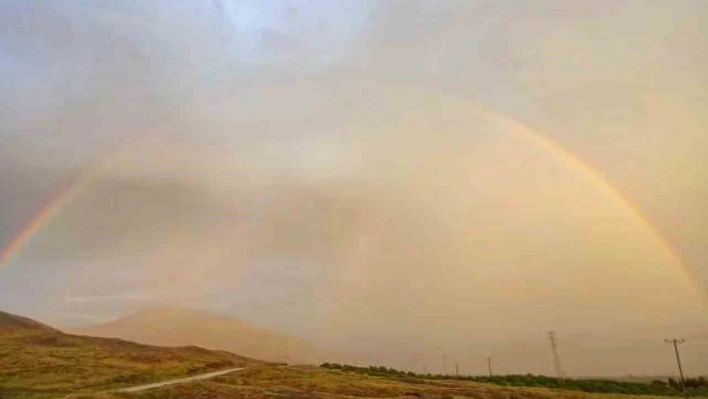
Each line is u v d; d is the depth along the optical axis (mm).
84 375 101438
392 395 86562
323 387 91750
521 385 139125
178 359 138125
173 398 74000
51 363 116062
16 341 164500
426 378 136750
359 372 140500
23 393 80125
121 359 131250
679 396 130500
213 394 75750
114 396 71000
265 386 90000
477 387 106438
